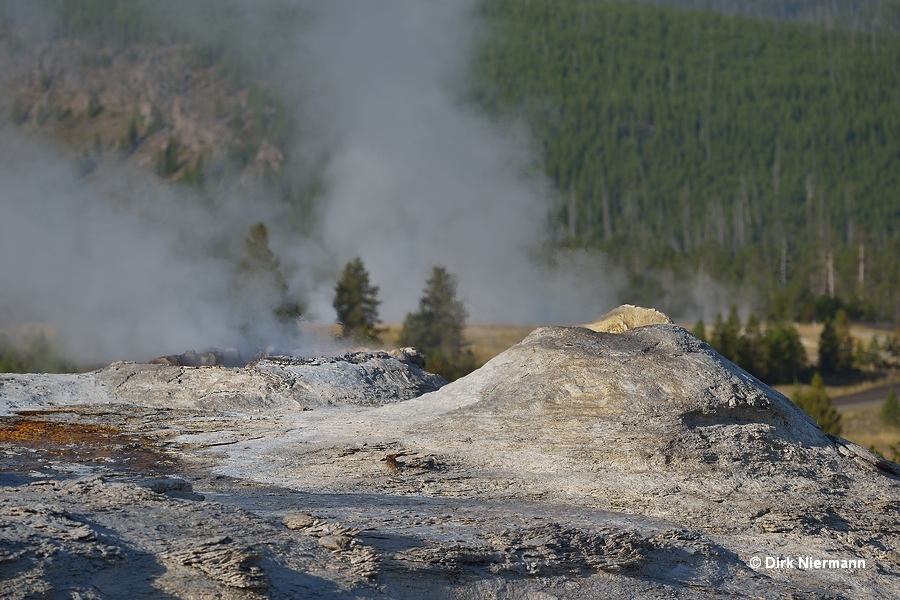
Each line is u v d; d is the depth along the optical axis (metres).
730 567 21.14
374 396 36.97
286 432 30.03
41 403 33.84
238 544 16.50
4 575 14.45
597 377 30.62
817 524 24.47
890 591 21.64
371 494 23.22
